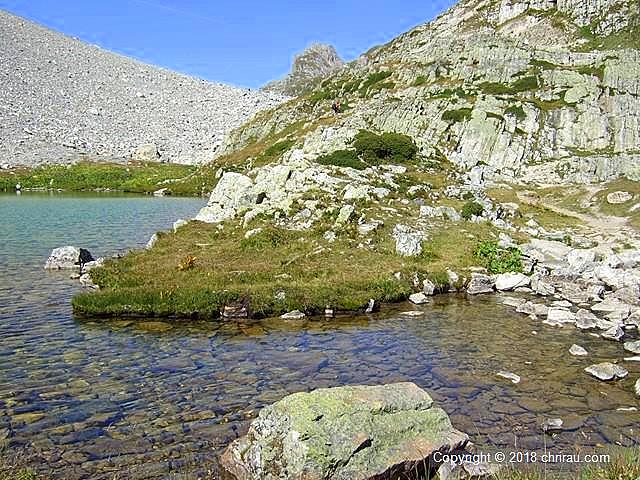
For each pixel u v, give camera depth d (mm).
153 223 53156
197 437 12266
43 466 10977
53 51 177875
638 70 71438
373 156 60094
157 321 21438
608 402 14359
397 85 96125
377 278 26250
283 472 9086
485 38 92438
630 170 56938
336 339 19750
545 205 50469
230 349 18453
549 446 11867
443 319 22453
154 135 148250
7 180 99062
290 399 10008
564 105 70438
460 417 13383
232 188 46125
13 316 21641
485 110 70938
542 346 19094
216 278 25906
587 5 109812
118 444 11906
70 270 30406
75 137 132875
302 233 34594
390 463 9469
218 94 192000
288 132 98875
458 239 34188
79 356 17469
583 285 27531
